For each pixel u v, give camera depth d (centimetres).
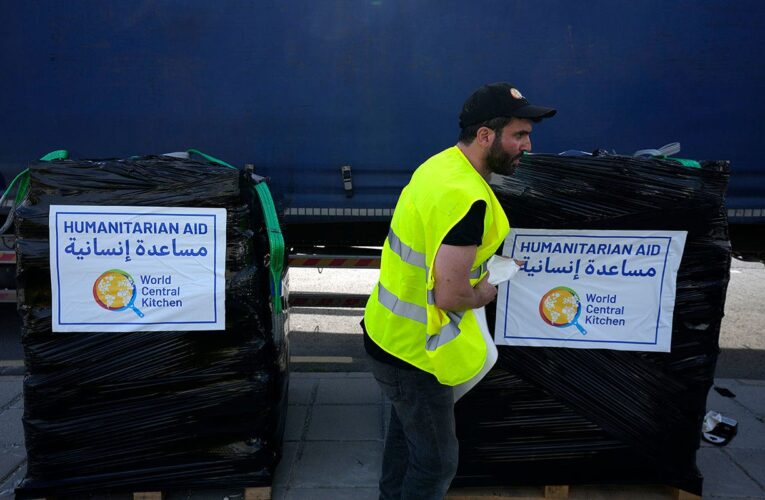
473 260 181
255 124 443
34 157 447
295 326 551
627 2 422
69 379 252
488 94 191
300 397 380
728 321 578
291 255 484
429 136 441
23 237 242
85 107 441
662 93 433
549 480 271
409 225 195
